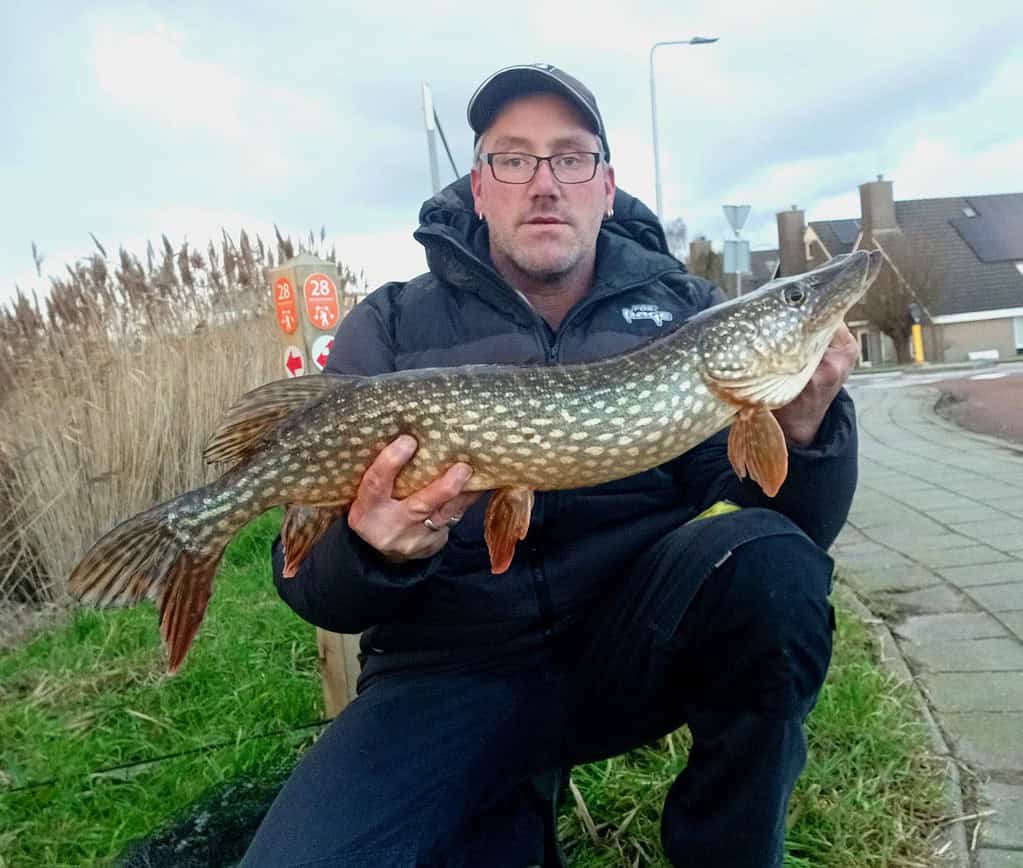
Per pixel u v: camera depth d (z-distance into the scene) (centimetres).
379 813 74
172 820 98
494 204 97
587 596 86
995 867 79
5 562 205
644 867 85
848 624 137
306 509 79
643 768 102
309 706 132
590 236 97
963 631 132
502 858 83
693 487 97
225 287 272
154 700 139
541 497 85
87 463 205
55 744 123
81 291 236
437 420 77
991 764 94
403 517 74
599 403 82
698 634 76
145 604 187
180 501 79
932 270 1272
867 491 253
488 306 94
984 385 594
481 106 98
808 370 84
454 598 83
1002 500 220
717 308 88
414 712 81
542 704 84
